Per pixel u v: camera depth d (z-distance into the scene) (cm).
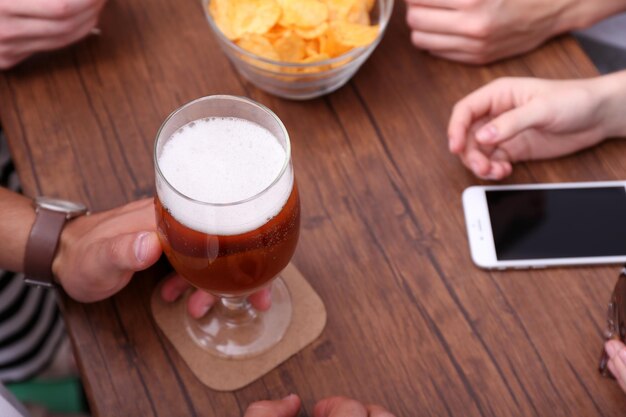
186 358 63
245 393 62
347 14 73
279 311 65
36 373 94
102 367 63
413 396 62
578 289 66
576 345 64
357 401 59
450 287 66
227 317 65
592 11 80
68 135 73
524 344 64
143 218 65
